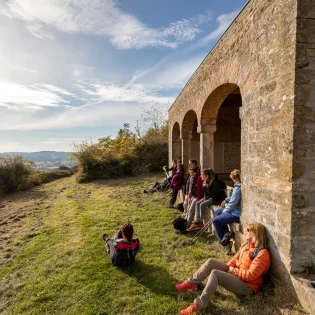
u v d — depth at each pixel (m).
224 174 12.22
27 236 5.94
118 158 16.28
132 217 6.89
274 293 2.89
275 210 2.98
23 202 10.67
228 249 4.26
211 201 5.40
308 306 2.44
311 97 2.66
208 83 5.71
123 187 11.95
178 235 5.39
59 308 3.22
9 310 3.25
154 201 8.78
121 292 3.44
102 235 5.47
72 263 4.34
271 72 3.07
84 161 15.48
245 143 3.86
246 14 3.76
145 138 18.70
